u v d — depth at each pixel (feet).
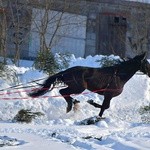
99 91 47.03
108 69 47.29
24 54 88.63
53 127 39.88
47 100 52.54
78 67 47.06
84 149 29.60
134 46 94.07
